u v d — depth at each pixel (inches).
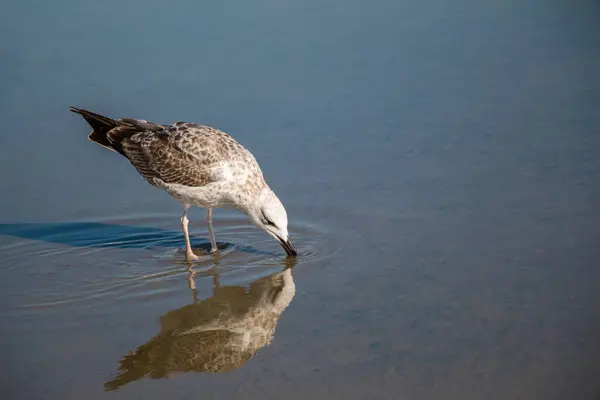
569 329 440.8
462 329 445.4
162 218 597.3
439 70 752.3
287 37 806.5
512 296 472.4
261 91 724.0
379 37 807.7
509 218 551.8
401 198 583.8
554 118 674.2
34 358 433.1
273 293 493.4
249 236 575.2
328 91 724.0
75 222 582.9
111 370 424.2
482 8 866.8
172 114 690.2
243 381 411.8
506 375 406.6
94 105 702.5
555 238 527.2
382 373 412.5
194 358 434.0
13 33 808.9
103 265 530.9
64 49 783.7
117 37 804.6
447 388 399.2
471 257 514.0
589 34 807.7
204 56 775.1
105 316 473.7
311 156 639.8
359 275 505.7
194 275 519.5
